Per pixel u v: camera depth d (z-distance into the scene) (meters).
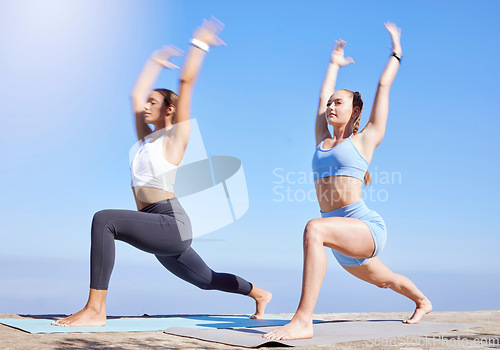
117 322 4.10
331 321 4.55
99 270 3.67
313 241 3.19
